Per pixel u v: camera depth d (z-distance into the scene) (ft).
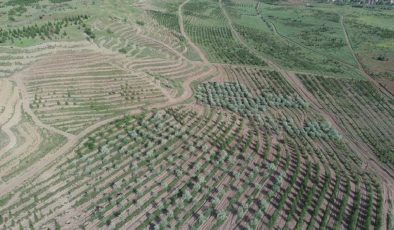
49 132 250.16
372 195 222.07
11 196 197.06
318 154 257.14
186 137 258.16
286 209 204.74
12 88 289.33
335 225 196.34
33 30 363.97
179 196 206.59
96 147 240.73
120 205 197.98
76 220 187.01
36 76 307.78
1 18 407.64
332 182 230.27
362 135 292.81
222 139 261.44
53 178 212.02
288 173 233.76
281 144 265.13
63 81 308.19
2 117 257.75
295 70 416.05
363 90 375.25
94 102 290.35
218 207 201.87
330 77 402.72
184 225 188.96
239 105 312.50
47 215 188.34
